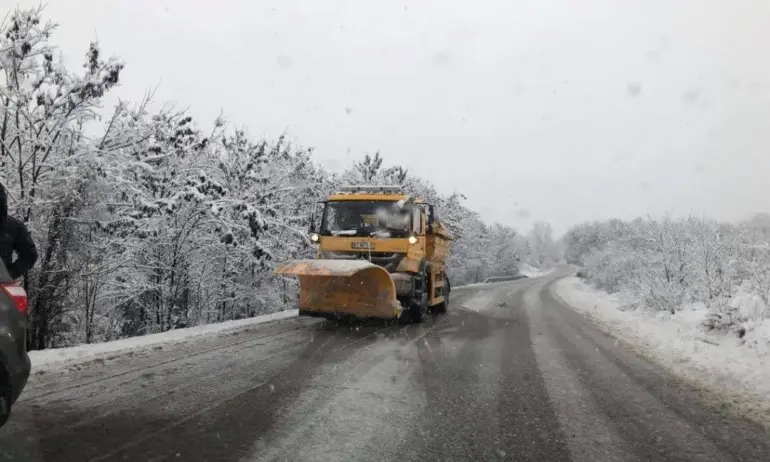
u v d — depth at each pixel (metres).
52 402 4.53
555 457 3.66
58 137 8.71
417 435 4.02
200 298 13.67
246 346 7.62
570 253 91.62
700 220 16.02
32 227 8.27
